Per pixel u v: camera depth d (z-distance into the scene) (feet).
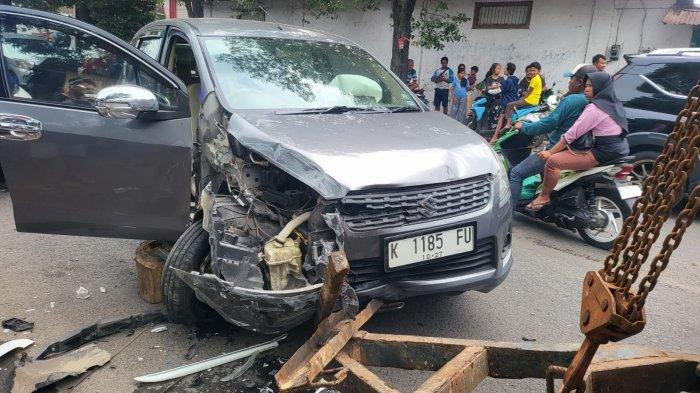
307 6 39.37
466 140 10.49
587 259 15.34
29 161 9.58
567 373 4.79
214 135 10.50
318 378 6.66
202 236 9.70
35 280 12.30
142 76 10.08
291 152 8.71
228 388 8.64
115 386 8.62
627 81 20.62
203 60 11.85
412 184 8.62
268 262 7.97
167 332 10.29
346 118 11.04
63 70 9.78
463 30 40.37
